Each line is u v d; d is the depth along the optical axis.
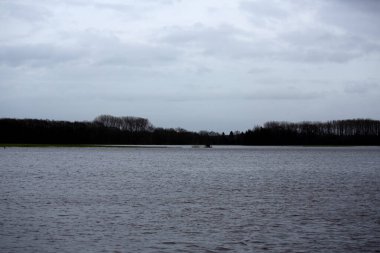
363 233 24.28
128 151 187.00
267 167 83.31
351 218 28.47
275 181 53.97
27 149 193.88
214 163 97.19
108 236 23.38
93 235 23.55
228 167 82.88
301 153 174.50
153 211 30.80
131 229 25.00
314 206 33.38
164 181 53.19
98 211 30.55
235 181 53.75
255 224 26.53
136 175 62.38
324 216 29.16
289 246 21.72
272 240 22.78
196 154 157.62
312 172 70.38
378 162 103.62
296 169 77.88
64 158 114.75
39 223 26.28
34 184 48.09
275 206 33.38
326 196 39.28
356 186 48.09
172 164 92.25
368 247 21.59
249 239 22.95
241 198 37.78
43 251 20.58
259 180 55.34
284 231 24.73
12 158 111.56
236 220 27.70
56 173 64.38
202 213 30.14
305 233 24.23
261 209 31.95
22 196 37.88
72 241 22.33
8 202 34.34
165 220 27.58
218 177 59.72
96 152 168.50
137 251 20.77
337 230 24.98
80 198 37.00
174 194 40.28
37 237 23.00
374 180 55.75
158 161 105.06
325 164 94.50
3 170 69.50
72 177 57.88
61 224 26.08
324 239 22.98
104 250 20.84
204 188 45.50
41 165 83.44
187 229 25.11
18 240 22.41
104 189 43.88
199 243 22.17
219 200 36.50
